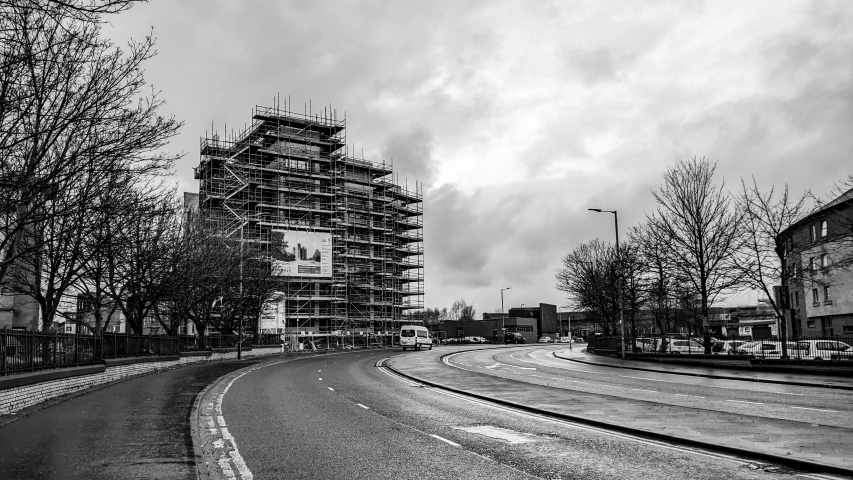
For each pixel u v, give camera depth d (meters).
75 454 9.95
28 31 14.30
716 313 112.81
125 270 34.19
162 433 12.01
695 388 22.92
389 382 26.94
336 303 86.56
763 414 15.13
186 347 43.44
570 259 76.38
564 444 11.54
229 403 18.56
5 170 15.48
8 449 10.38
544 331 124.62
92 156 16.72
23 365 16.81
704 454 10.48
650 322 77.62
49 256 24.44
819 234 52.81
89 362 23.47
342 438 12.34
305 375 30.72
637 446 11.26
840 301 50.69
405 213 107.81
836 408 16.28
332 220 89.25
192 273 37.91
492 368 36.41
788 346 33.84
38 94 14.92
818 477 8.75
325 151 92.50
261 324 71.19
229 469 9.50
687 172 39.94
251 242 62.72
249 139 86.00
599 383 25.55
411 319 108.75
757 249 35.28
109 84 16.52
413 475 9.07
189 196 76.19
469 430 13.36
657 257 41.50
